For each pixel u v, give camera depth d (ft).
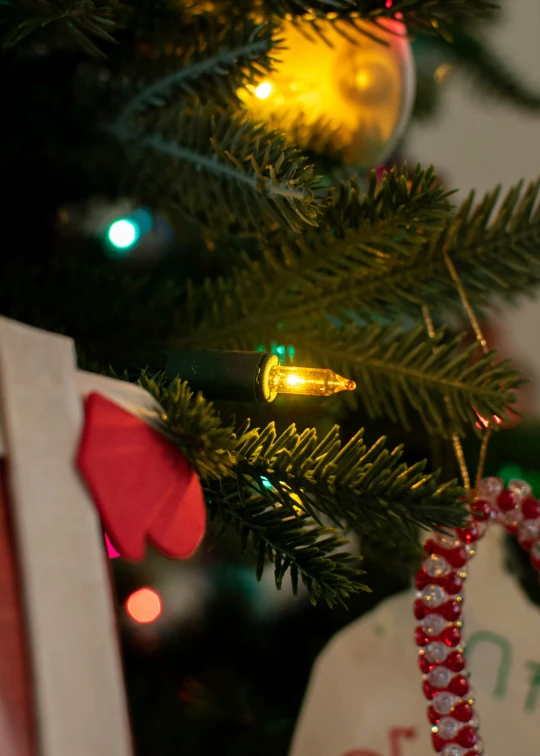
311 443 0.98
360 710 1.15
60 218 1.25
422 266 1.08
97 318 1.13
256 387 0.93
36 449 0.78
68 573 0.78
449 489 0.95
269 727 1.38
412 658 1.16
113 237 1.26
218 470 0.90
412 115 1.57
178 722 1.39
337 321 1.18
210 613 1.50
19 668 0.77
